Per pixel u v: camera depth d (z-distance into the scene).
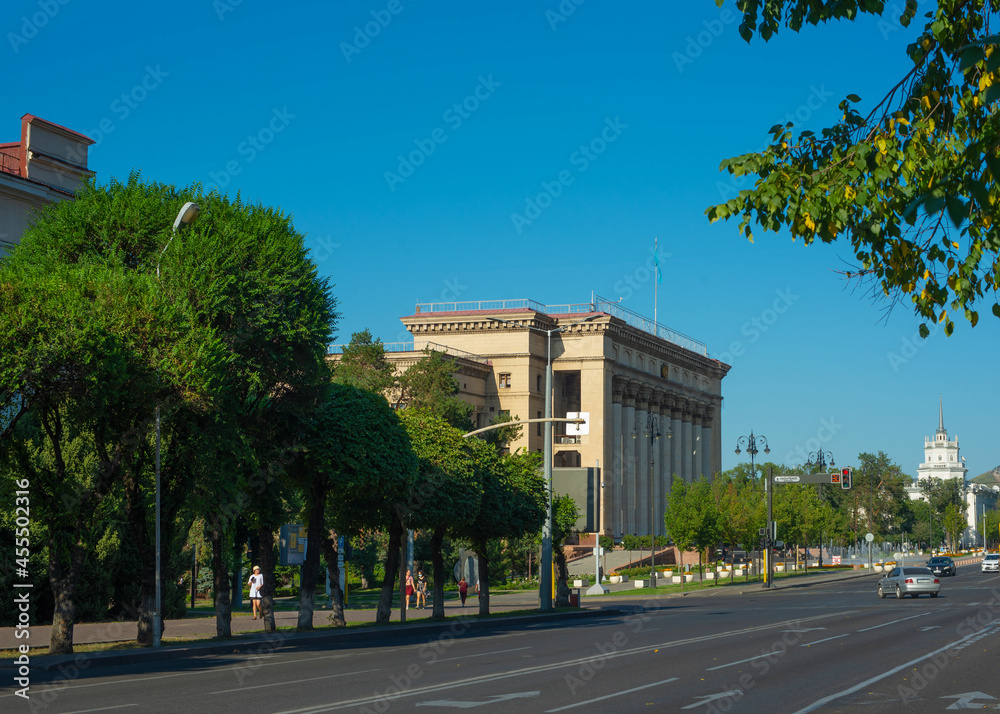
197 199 26.28
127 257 25.05
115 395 21.00
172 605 38.19
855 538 136.12
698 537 72.06
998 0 8.02
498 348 107.00
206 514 26.28
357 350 77.88
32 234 25.16
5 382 19.86
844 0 8.44
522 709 13.15
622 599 56.00
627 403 115.25
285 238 26.34
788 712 12.65
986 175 5.77
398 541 35.84
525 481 40.62
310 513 31.52
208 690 15.79
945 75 8.48
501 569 72.62
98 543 34.97
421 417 36.59
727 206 8.88
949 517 190.62
